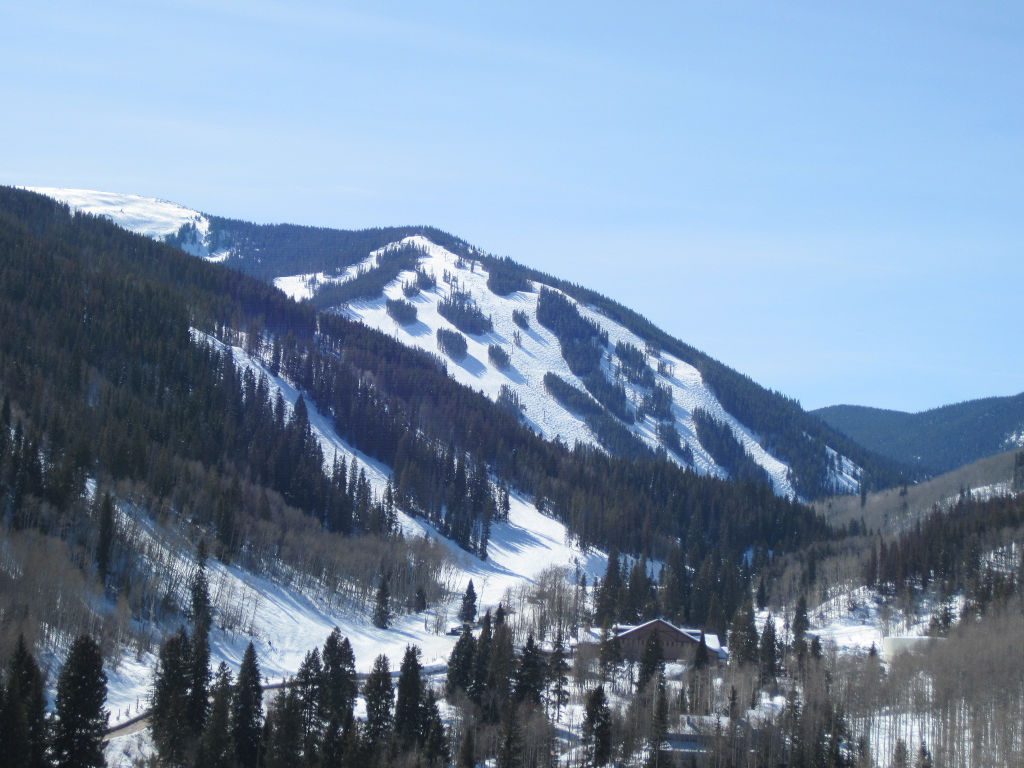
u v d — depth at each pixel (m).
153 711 148.38
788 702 178.50
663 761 159.38
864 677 192.12
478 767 157.62
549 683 188.62
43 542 194.62
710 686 185.00
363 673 198.00
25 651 136.25
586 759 162.38
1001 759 162.00
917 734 175.25
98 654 135.50
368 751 141.75
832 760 158.75
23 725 123.00
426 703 161.38
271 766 139.25
